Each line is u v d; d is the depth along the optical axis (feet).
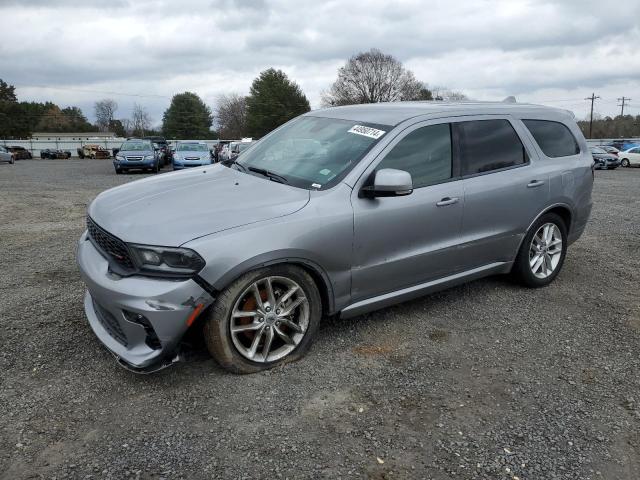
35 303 14.78
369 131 13.28
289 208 11.18
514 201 15.19
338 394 10.49
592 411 10.16
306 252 11.03
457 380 11.19
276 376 11.08
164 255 9.89
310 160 13.08
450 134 14.07
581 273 18.97
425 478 8.24
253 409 9.89
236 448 8.79
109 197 12.63
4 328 12.98
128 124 363.15
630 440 9.32
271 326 11.13
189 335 10.80
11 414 9.50
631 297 16.55
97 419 9.46
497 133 15.25
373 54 268.00
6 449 8.58
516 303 15.71
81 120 380.78
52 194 43.50
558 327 14.08
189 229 10.20
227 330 10.55
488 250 14.98
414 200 12.85
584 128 279.69
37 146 210.18
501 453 8.87
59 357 11.60
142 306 9.73
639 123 274.77
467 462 8.63
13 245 22.34
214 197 11.66
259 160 14.26
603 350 12.79
